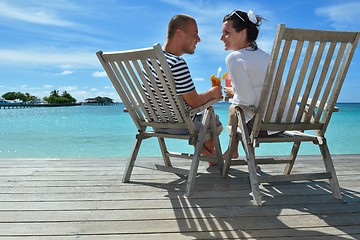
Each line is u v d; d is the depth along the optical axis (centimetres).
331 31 196
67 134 1160
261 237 163
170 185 259
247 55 231
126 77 243
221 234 167
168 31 245
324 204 213
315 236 164
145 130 275
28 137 1067
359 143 905
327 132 1195
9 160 361
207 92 241
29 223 181
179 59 224
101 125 1641
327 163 232
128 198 226
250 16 235
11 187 253
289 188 250
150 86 242
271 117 240
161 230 172
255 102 237
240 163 273
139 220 185
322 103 225
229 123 272
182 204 213
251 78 233
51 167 325
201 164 337
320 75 213
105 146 848
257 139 223
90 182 268
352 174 298
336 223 181
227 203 215
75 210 202
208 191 242
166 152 299
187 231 171
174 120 247
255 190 215
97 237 163
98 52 241
